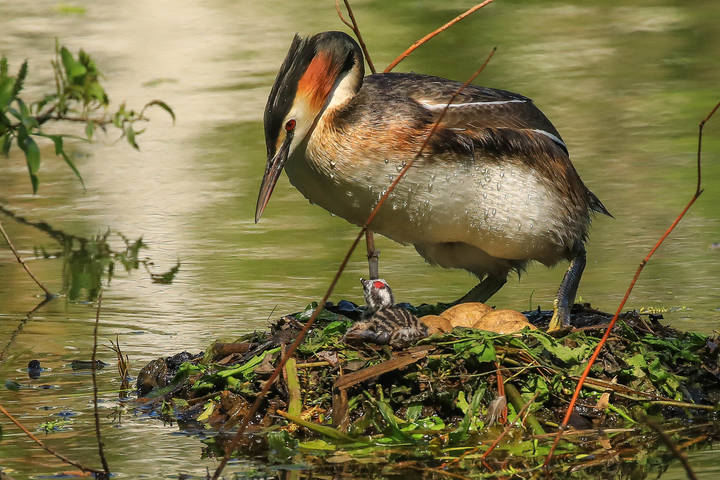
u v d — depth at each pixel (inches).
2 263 620.7
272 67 1106.1
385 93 443.2
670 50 1175.0
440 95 449.7
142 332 491.2
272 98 435.8
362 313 442.0
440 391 381.7
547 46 1195.9
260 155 853.2
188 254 629.0
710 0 1448.1
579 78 1059.3
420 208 440.1
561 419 381.7
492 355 384.5
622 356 401.7
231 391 394.0
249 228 682.8
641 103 967.0
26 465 346.6
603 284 544.7
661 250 604.1
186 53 1172.5
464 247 478.0
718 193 714.8
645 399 386.9
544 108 955.3
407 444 364.2
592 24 1318.9
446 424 379.2
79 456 354.6
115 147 903.1
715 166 780.6
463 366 389.7
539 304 522.6
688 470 255.9
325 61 430.9
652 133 876.6
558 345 397.1
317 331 421.7
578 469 339.0
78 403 408.2
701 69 1087.6
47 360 456.8
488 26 1296.8
